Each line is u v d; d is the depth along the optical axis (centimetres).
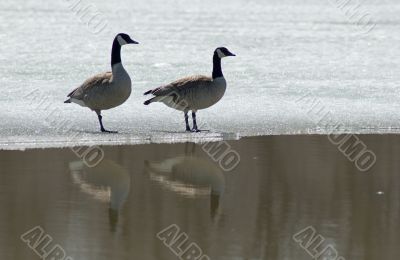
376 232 1127
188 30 3631
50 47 2995
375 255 1030
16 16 4072
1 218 1146
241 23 3962
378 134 1781
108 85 1664
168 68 2570
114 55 1681
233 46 3119
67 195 1280
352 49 3095
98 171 1435
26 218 1150
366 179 1423
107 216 1176
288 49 3069
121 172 1438
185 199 1282
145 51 2942
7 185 1316
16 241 1058
